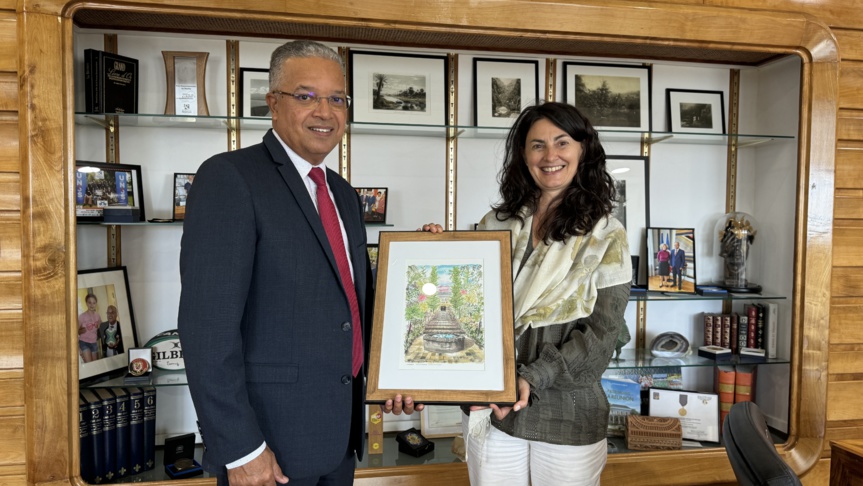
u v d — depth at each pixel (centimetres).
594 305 166
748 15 243
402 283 163
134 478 229
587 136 169
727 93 294
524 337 170
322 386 141
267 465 130
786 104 269
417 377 153
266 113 254
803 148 255
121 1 207
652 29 239
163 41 248
